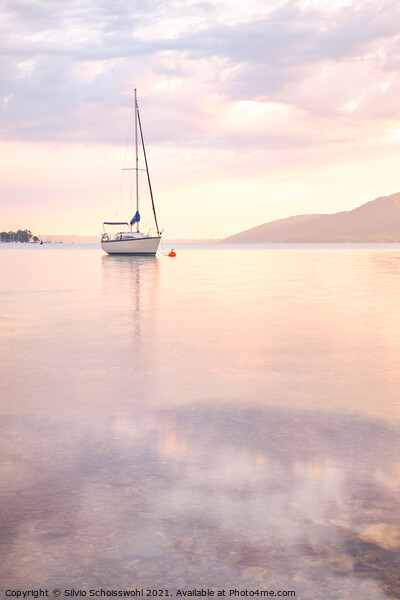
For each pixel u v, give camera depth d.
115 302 15.33
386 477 3.55
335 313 12.80
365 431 4.51
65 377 6.51
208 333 9.86
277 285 21.78
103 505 3.16
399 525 2.92
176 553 2.67
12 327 10.60
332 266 41.31
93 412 5.06
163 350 8.27
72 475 3.59
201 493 3.31
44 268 38.22
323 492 3.32
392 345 8.68
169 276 28.25
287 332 10.00
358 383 6.22
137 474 3.60
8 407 5.23
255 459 3.87
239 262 50.59
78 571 2.53
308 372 6.79
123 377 6.52
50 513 3.06
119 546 2.73
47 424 4.70
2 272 32.53
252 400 5.50
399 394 5.73
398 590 2.38
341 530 2.87
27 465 3.76
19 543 2.76
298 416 4.95
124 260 55.97
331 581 2.45
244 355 7.88
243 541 2.77
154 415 4.97
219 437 4.35
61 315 12.46
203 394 5.73
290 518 3.00
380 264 45.16
